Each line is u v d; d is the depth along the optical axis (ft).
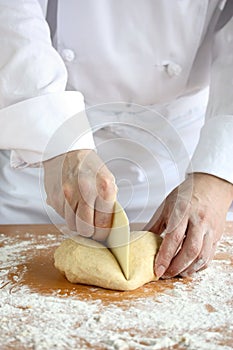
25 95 4.15
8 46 4.22
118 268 3.91
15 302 3.62
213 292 3.85
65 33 5.11
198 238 4.04
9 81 4.17
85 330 3.23
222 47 5.24
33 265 4.33
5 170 5.92
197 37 5.14
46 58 4.22
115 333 3.19
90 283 3.93
